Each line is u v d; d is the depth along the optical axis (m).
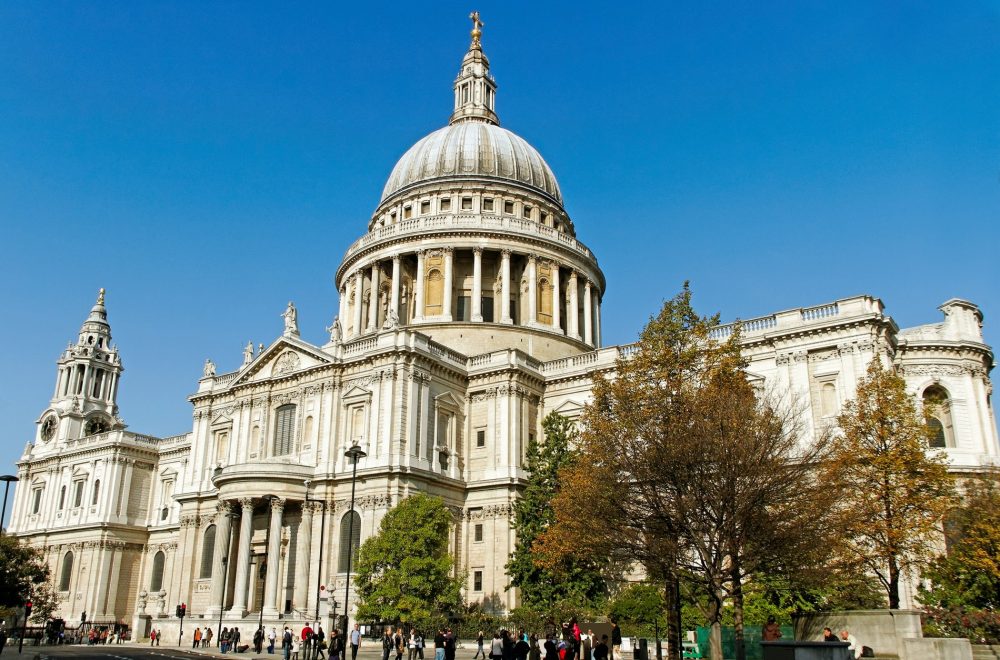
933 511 46.69
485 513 73.06
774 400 52.78
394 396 70.62
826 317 65.31
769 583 44.66
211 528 77.81
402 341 72.06
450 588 60.81
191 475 82.12
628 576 65.56
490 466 74.81
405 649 57.88
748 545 37.91
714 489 37.75
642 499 40.94
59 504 110.62
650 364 44.47
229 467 71.06
